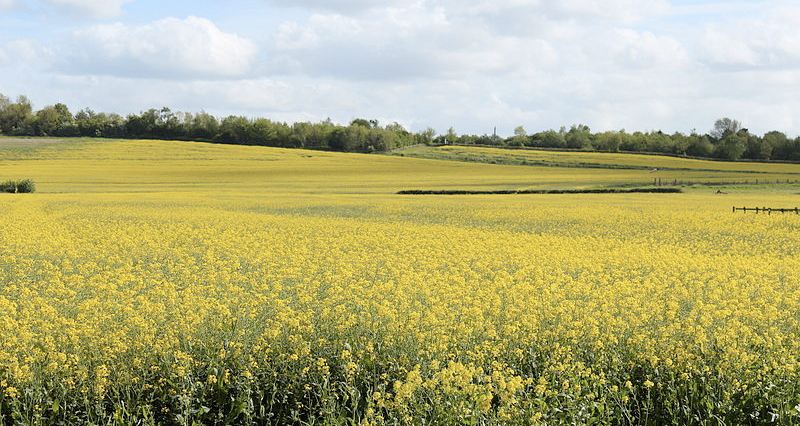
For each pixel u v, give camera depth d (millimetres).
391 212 43281
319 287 13430
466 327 9766
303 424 7750
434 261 18547
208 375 8383
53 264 17938
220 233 27453
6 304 10867
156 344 8867
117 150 131375
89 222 32188
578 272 17062
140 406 7809
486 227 33500
